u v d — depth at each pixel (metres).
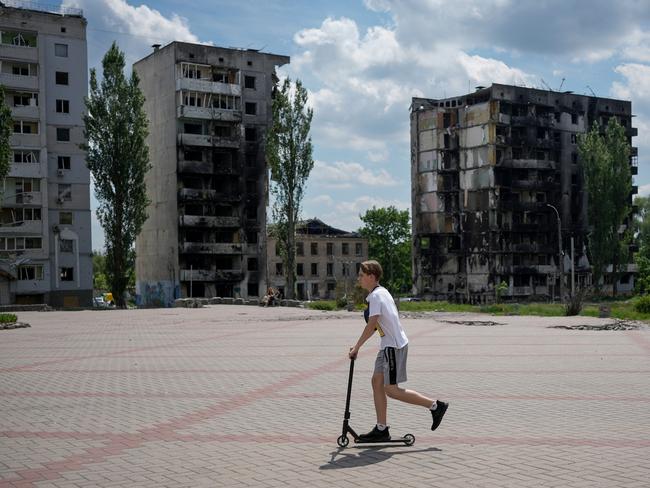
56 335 23.52
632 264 92.81
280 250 64.12
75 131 62.56
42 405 10.06
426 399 7.51
